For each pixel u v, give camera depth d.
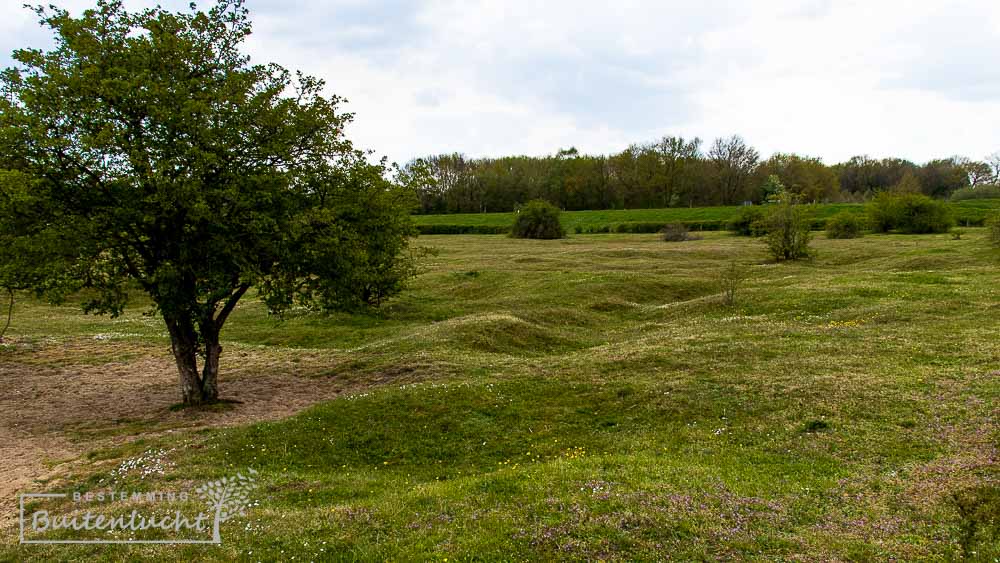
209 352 21.53
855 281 37.75
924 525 9.64
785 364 20.36
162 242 19.41
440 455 16.00
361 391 22.14
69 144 17.34
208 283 19.78
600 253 69.88
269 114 19.73
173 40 18.47
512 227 101.44
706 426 15.95
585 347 29.81
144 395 22.88
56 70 17.52
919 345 21.17
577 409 18.36
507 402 19.27
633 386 19.52
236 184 18.59
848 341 22.77
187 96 18.28
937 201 79.44
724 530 9.67
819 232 86.00
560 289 45.59
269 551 10.05
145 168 17.23
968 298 28.91
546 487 11.94
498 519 10.54
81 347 31.06
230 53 21.08
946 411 14.69
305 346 33.53
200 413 20.20
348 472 14.99
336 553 9.85
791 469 12.69
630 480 12.02
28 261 17.62
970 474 11.19
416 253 44.06
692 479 12.00
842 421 14.95
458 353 26.47
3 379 24.98
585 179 155.38
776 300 34.31
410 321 39.03
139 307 46.56
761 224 61.59
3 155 17.41
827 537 9.37
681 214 120.94
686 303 37.97
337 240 19.95
